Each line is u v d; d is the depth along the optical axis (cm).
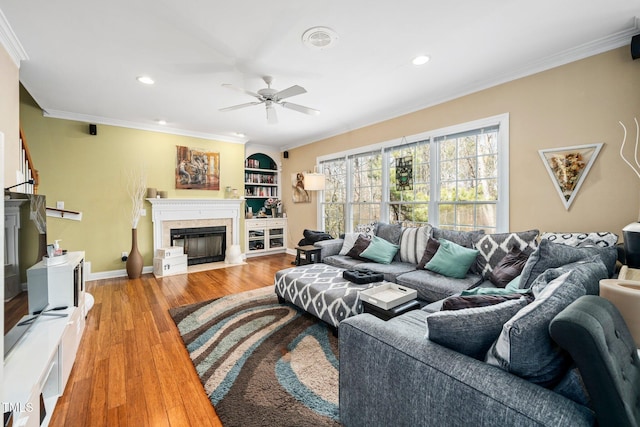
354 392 135
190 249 530
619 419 71
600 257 171
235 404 167
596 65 240
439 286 254
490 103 308
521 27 216
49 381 167
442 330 109
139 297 352
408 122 395
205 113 413
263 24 211
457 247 287
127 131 461
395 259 360
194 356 219
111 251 448
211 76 293
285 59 261
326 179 548
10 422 109
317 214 566
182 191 515
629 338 98
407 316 169
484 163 320
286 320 282
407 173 400
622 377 78
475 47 244
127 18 202
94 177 434
